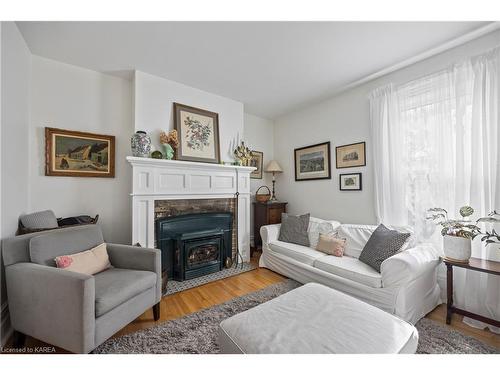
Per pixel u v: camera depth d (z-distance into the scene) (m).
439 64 2.29
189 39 2.08
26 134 2.14
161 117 2.82
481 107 1.96
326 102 3.52
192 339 1.63
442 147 2.20
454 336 1.68
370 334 1.08
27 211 2.17
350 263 2.28
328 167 3.46
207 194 3.11
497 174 1.84
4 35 1.66
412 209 2.43
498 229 1.85
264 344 1.02
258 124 4.34
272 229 3.24
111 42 2.12
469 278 1.95
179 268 2.72
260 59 2.42
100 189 2.67
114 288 1.52
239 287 2.55
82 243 1.87
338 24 1.88
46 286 1.36
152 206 2.62
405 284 1.78
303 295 1.46
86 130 2.59
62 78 2.46
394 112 2.57
